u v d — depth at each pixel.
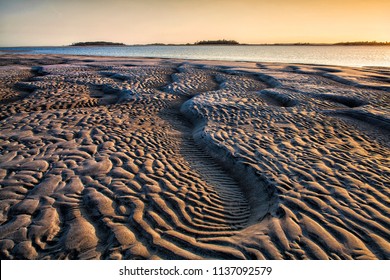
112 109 9.01
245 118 7.77
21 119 7.39
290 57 47.28
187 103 9.64
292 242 2.89
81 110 8.65
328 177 4.27
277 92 11.26
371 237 2.94
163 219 3.36
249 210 3.79
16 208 3.44
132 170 4.60
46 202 3.58
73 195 3.76
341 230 3.04
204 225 3.32
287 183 4.11
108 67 22.06
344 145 5.73
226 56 49.91
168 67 22.22
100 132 6.52
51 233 3.04
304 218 3.26
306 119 7.63
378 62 35.47
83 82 14.20
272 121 7.47
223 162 5.23
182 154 5.61
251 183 4.38
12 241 2.91
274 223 3.19
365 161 4.90
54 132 6.36
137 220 3.29
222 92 11.58
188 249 2.88
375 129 6.93
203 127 7.11
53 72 18.27
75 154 5.14
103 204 3.57
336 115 8.12
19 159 4.87
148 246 2.90
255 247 2.85
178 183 4.30
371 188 3.93
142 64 25.41
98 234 3.05
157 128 7.28
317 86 12.88
